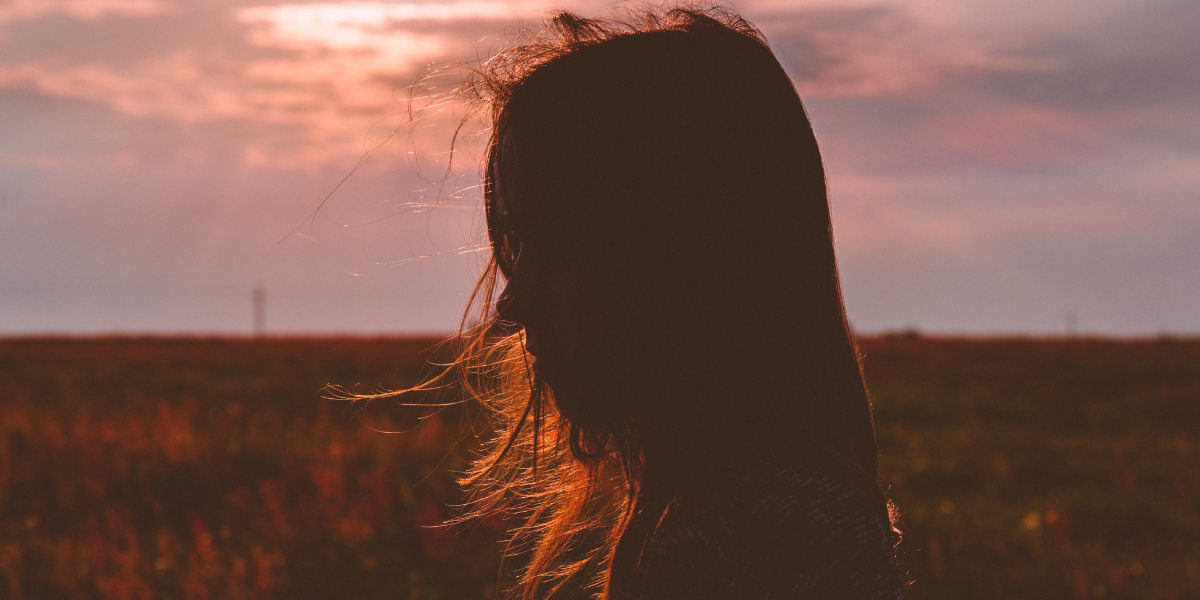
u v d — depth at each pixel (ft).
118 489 23.91
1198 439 34.35
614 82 2.09
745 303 2.01
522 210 2.17
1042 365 63.36
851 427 2.24
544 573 3.01
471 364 2.98
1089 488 25.17
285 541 19.24
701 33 2.20
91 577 17.26
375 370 55.98
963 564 17.70
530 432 2.96
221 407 40.24
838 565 1.65
